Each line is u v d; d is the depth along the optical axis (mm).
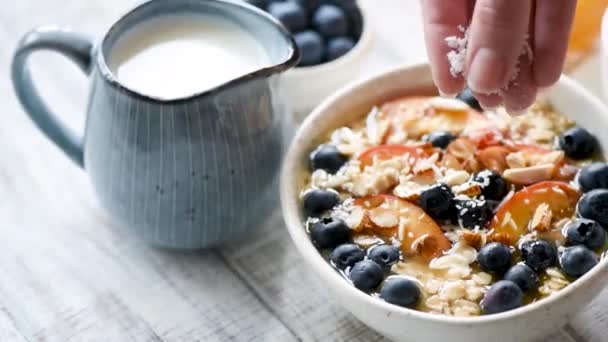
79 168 629
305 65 640
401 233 538
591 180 545
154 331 560
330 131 585
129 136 544
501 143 570
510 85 507
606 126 561
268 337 556
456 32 521
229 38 571
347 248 533
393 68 593
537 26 501
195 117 536
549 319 503
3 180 625
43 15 703
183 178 550
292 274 579
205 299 571
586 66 638
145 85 548
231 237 584
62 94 663
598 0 619
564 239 533
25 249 594
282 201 547
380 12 700
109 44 555
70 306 571
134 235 584
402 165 562
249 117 550
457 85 521
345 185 560
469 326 495
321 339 554
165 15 575
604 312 551
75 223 605
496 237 532
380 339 551
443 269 527
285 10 648
